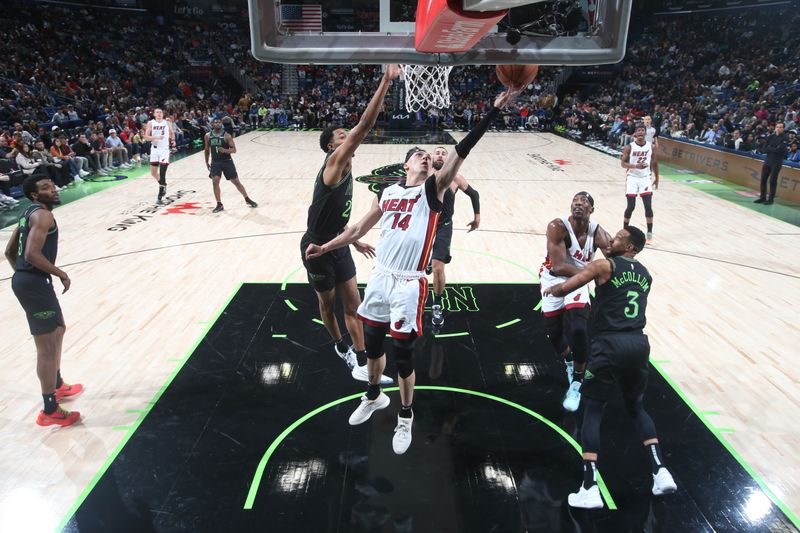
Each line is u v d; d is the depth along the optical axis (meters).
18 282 3.81
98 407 4.25
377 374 3.69
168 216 9.48
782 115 16.97
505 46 1.99
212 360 4.91
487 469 3.62
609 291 3.38
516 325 5.55
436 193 3.06
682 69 25.62
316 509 3.28
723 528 3.16
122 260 7.36
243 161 15.21
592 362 3.37
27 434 3.94
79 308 5.92
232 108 24.84
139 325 5.54
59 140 12.15
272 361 4.90
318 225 4.07
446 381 4.61
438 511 3.27
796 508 3.31
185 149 17.53
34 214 3.76
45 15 24.05
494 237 8.39
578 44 1.98
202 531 3.12
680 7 28.78
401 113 23.56
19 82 18.05
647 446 3.38
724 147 13.84
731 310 6.00
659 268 7.22
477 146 18.73
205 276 6.81
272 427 4.03
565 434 3.97
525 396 4.42
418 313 3.30
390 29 2.39
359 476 3.55
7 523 3.17
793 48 22.95
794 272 7.10
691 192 11.84
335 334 4.59
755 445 3.87
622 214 9.87
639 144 8.08
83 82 20.20
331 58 1.99
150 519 3.19
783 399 4.41
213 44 28.12
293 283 6.60
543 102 14.02
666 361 4.96
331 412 4.20
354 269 4.35
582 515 3.25
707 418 4.16
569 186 12.23
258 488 3.44
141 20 27.94
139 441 3.87
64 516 3.21
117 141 14.14
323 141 4.04
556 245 4.14
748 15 26.38
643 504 3.34
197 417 4.14
